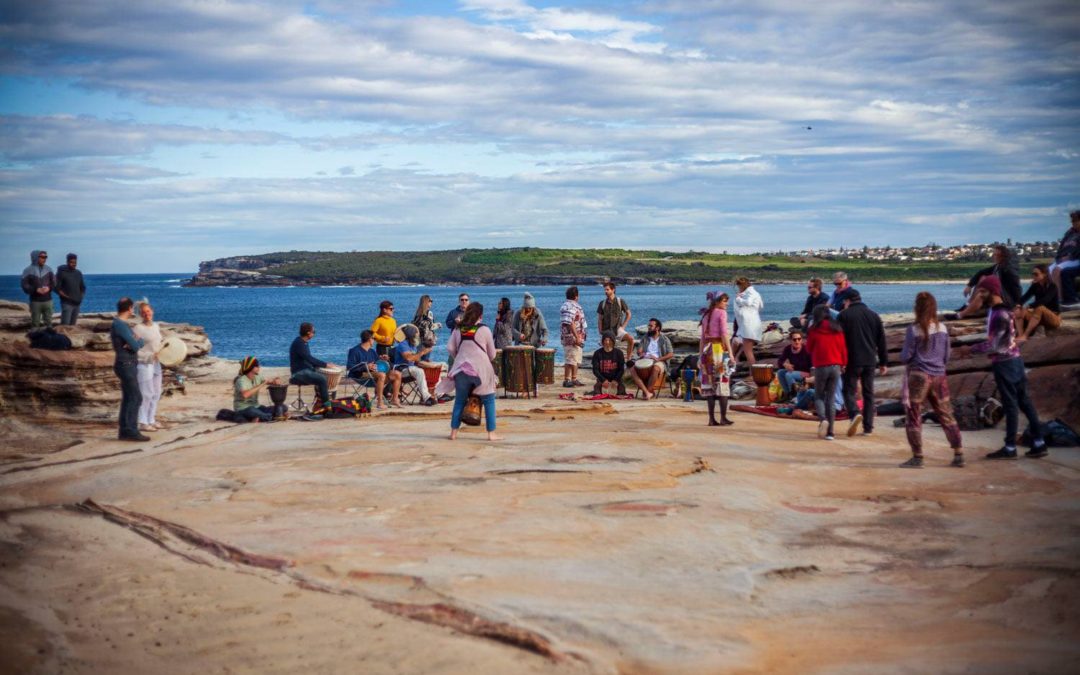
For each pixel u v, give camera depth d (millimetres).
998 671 5117
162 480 10539
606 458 11102
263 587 6672
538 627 5648
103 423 14984
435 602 6098
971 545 7781
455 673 5113
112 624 6047
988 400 14430
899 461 11766
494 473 10484
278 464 11375
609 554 7324
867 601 6434
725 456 11797
